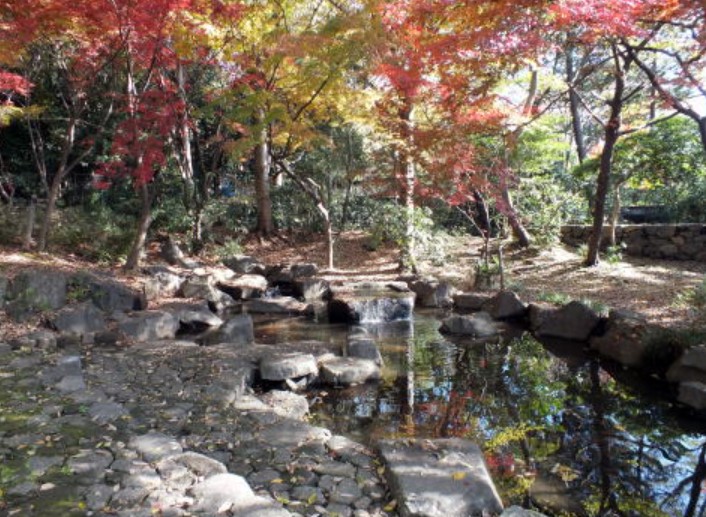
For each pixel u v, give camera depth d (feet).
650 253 36.06
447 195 29.40
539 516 8.61
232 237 47.44
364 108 31.07
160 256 38.34
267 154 48.62
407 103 27.94
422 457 10.34
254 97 29.86
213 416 12.70
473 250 41.19
